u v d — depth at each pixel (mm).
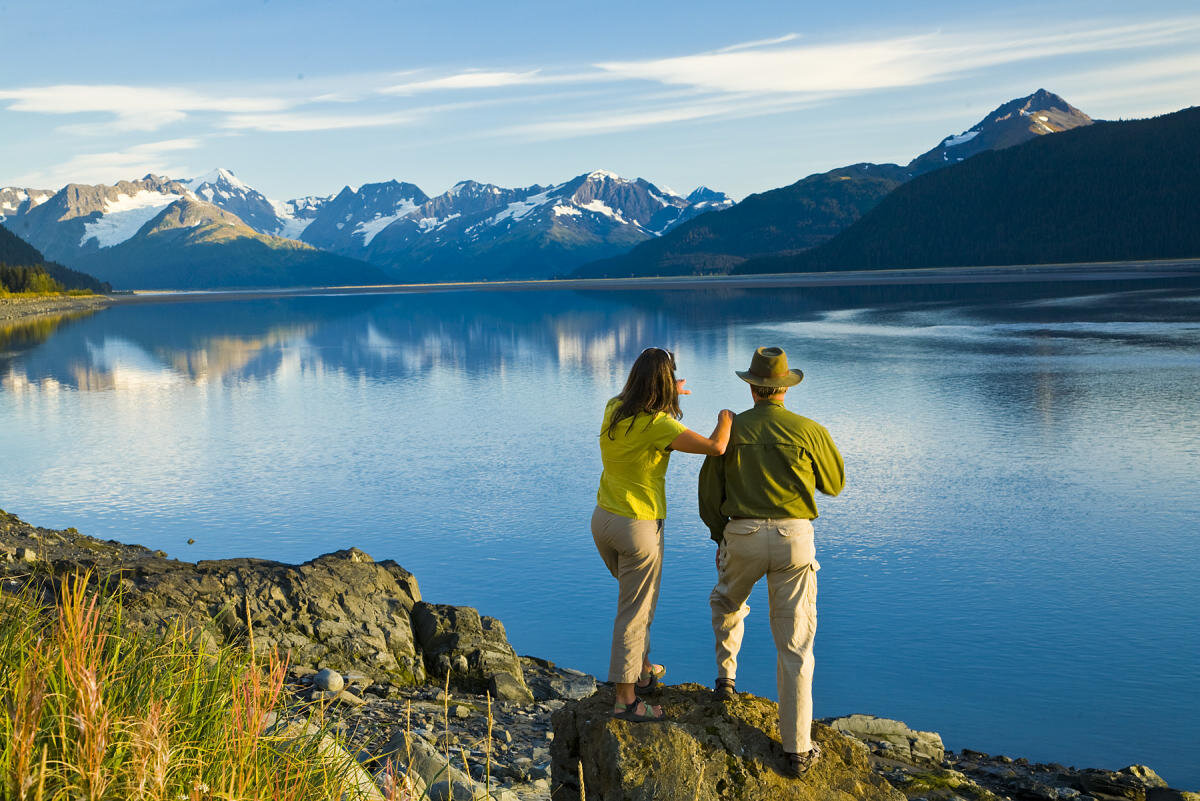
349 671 9305
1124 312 104438
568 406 53094
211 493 31578
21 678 3551
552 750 5223
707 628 18078
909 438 39094
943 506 27797
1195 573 20922
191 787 3500
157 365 83562
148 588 9336
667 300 195125
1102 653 16703
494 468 35406
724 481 4996
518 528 26312
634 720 4914
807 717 4777
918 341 82188
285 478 34062
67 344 110250
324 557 11016
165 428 47062
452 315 163500
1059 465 32969
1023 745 13344
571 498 30047
